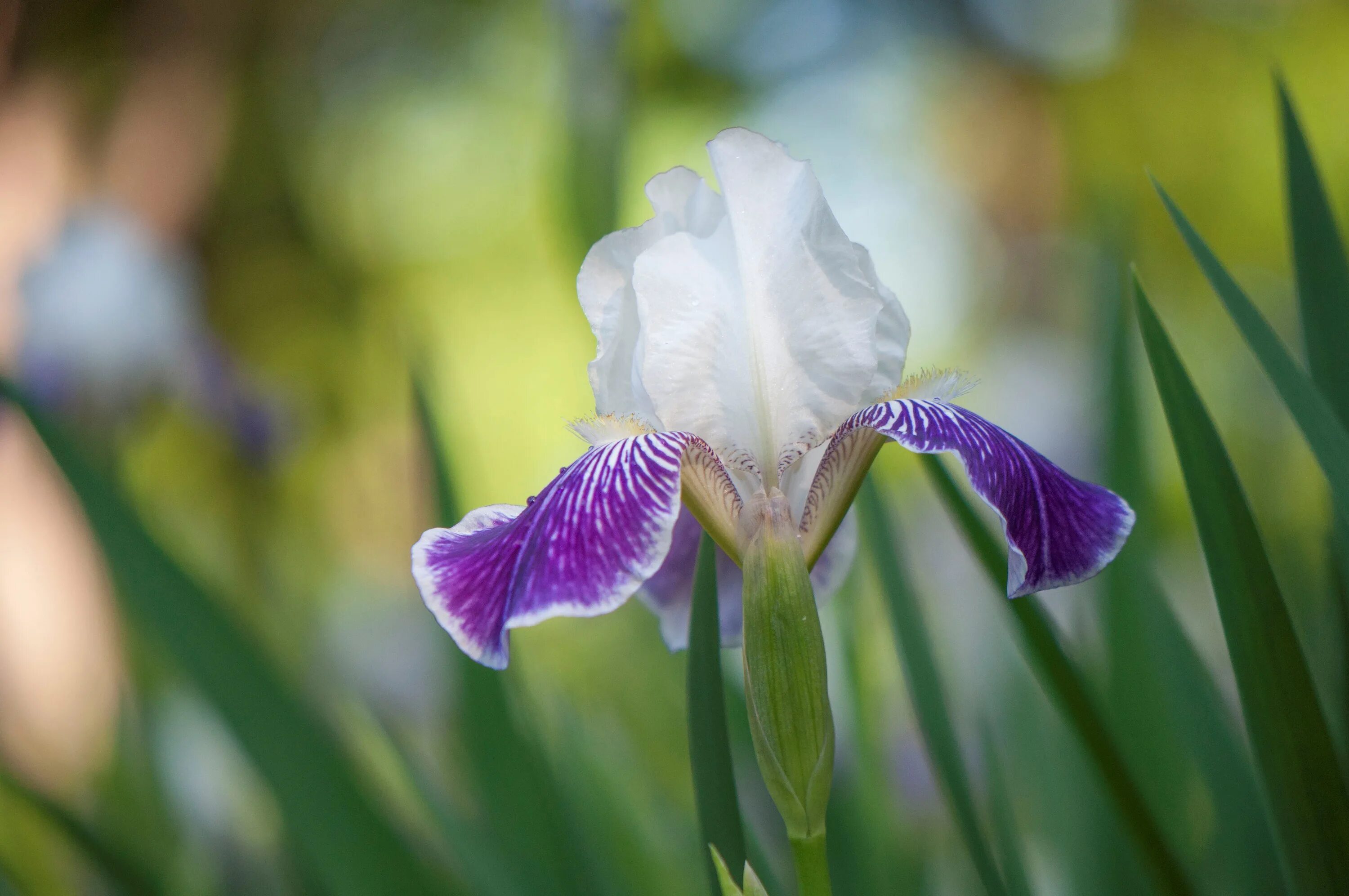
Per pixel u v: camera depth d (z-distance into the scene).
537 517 0.42
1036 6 2.54
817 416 0.44
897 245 2.71
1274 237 2.17
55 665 1.08
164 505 1.00
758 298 0.44
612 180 0.66
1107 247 0.55
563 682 0.79
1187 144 2.30
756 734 0.42
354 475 1.98
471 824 0.50
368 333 2.37
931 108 2.88
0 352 1.22
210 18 1.82
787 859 0.53
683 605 0.47
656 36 2.63
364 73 2.68
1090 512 0.43
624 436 0.44
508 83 2.66
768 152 0.44
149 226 1.75
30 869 0.59
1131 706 0.50
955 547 0.90
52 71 1.62
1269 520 0.68
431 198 2.58
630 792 0.58
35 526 1.09
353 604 1.07
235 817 0.59
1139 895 0.49
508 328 2.35
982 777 0.54
